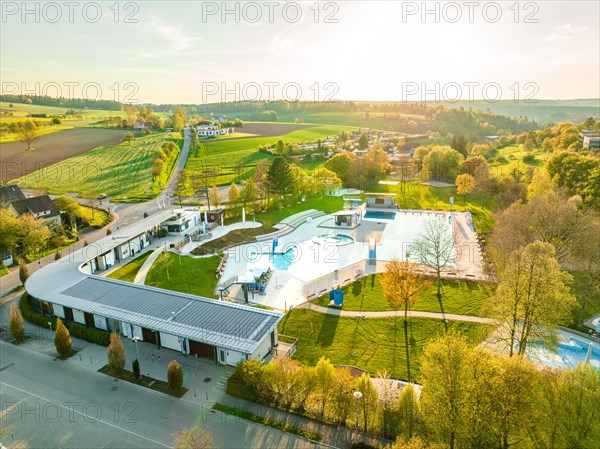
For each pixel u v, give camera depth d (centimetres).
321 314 5722
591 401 2895
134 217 10744
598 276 5847
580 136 18450
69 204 10269
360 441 3428
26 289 5694
